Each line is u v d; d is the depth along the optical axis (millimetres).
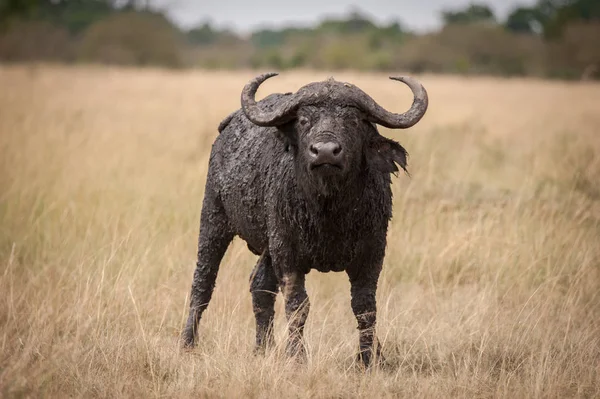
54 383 20750
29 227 32281
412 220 32594
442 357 23484
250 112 21141
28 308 24375
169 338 24875
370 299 22344
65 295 25734
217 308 26531
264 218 23031
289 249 22062
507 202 34812
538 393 20281
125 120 69312
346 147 19984
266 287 24234
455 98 103062
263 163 22844
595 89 131750
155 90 107688
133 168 43312
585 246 29781
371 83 93438
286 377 20766
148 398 20328
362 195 21328
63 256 29531
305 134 20391
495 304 26125
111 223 31828
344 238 21578
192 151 50844
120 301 25312
